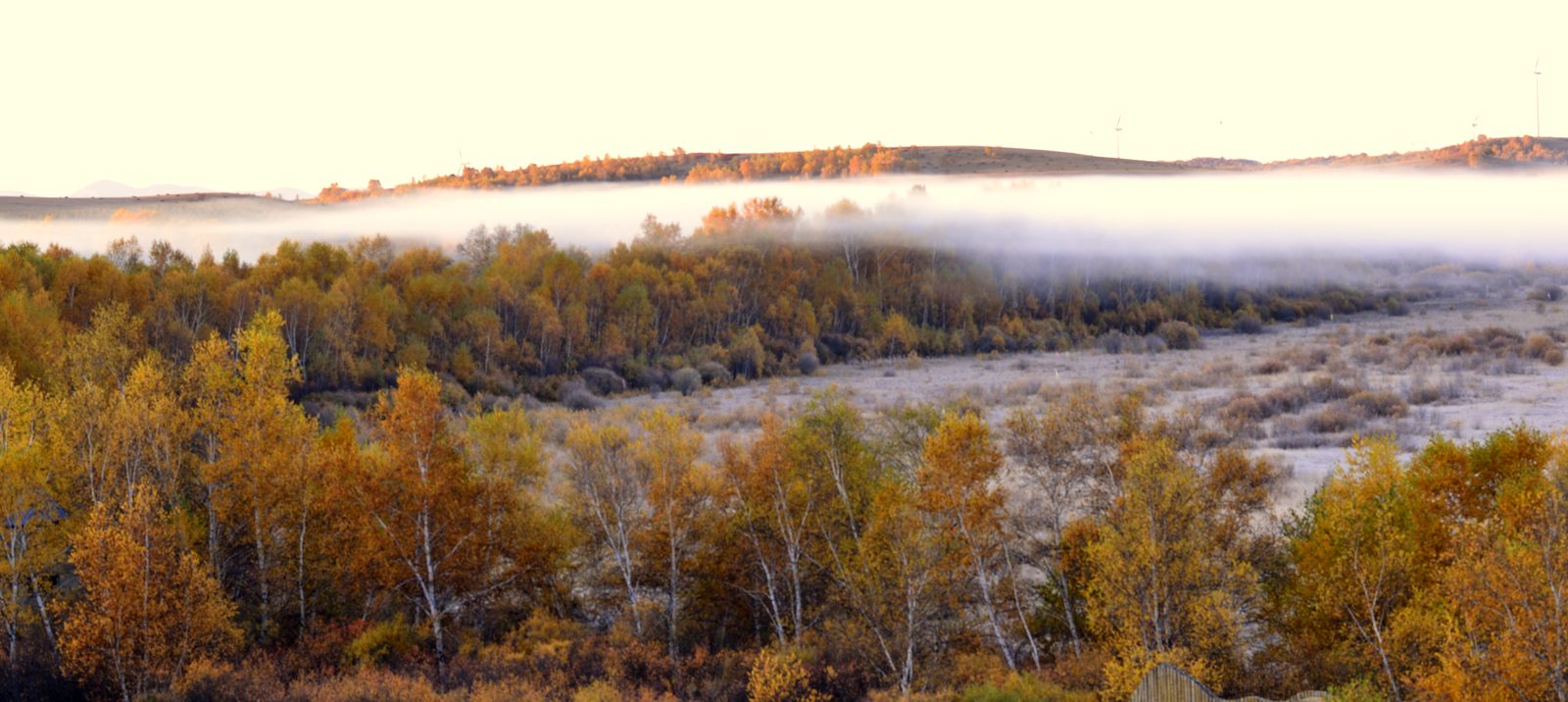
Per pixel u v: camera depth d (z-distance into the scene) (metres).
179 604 36.38
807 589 42.03
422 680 36.66
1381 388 90.00
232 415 43.97
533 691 35.09
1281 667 32.53
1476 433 70.62
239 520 43.69
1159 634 31.41
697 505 42.62
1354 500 34.38
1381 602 31.23
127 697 34.41
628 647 38.28
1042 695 32.31
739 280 151.38
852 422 42.78
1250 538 38.16
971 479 37.38
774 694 33.69
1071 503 39.56
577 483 43.25
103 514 36.66
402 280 128.12
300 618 43.03
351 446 43.69
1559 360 111.06
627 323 126.88
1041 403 95.00
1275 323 189.75
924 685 34.97
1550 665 23.97
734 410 97.25
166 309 93.69
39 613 40.50
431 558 41.34
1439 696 25.52
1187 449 44.09
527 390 108.50
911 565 35.56
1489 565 25.47
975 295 167.50
